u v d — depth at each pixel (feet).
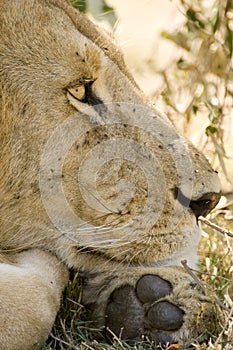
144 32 48.75
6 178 31.22
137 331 29.09
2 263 29.30
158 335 28.81
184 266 29.25
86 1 37.29
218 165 44.60
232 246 36.83
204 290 29.30
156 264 31.37
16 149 31.09
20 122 31.01
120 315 29.43
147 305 29.14
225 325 28.30
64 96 31.22
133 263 31.32
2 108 30.94
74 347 28.55
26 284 28.32
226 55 44.45
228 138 46.52
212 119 41.45
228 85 46.29
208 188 31.68
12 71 31.12
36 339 27.66
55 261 31.32
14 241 31.71
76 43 31.40
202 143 45.24
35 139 31.07
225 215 41.65
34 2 31.68
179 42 45.93
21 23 31.40
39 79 31.12
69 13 32.50
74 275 31.96
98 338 29.81
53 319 28.50
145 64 45.11
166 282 29.48
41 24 31.45
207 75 45.42
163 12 50.83
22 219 31.50
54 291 29.35
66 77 31.17
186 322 28.86
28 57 31.19
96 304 30.25
